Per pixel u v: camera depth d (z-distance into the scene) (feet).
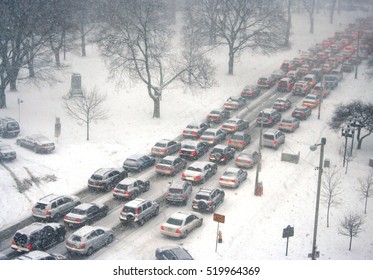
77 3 218.59
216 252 93.09
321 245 100.99
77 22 244.22
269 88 226.99
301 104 199.52
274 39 233.96
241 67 254.88
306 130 173.99
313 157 150.92
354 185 132.26
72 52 255.29
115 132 163.43
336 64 266.36
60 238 94.32
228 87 221.87
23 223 103.76
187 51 220.43
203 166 128.36
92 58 249.14
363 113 157.17
